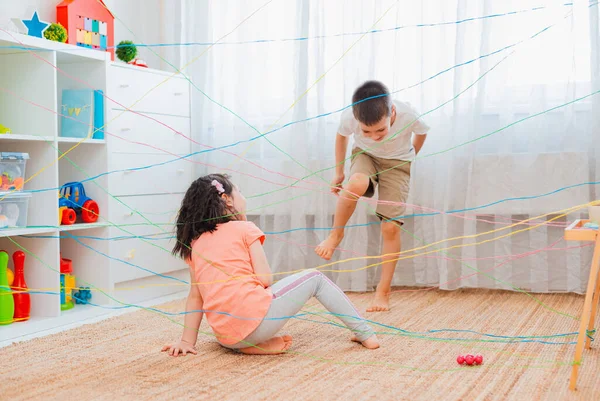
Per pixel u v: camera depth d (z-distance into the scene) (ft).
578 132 8.39
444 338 6.33
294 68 9.53
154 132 8.93
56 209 7.45
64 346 6.19
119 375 5.20
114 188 8.23
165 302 8.60
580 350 4.68
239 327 5.57
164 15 10.36
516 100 8.65
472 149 8.71
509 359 5.52
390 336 6.45
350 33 9.24
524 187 8.61
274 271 9.70
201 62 10.07
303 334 6.55
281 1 9.68
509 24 8.55
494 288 8.80
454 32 8.82
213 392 4.73
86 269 8.32
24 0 8.21
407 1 9.04
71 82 8.36
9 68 7.63
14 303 7.20
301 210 9.49
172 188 9.27
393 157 7.96
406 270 9.29
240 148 9.90
